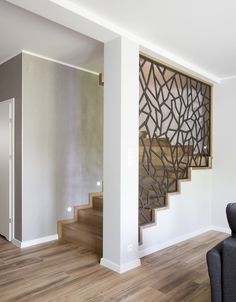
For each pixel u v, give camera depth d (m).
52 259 3.14
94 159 4.45
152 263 3.07
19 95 3.58
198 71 3.92
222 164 4.43
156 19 2.55
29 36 3.04
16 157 3.66
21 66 3.53
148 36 2.92
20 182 3.58
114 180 2.86
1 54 3.63
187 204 4.02
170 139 4.05
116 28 2.70
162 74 3.57
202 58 3.55
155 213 3.46
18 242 3.58
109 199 2.91
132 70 2.91
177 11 2.40
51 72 3.85
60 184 3.97
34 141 3.67
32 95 3.64
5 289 2.46
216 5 2.30
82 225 3.90
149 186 3.57
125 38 2.82
